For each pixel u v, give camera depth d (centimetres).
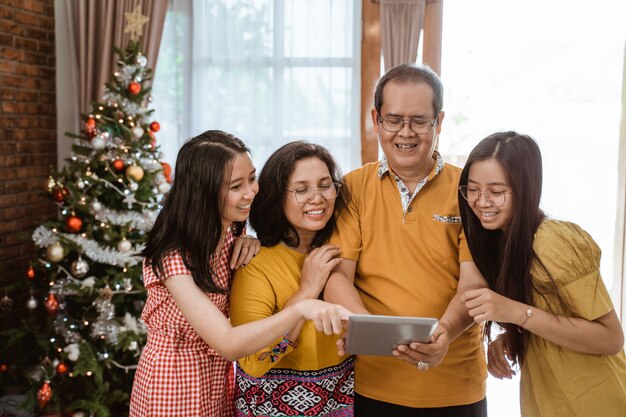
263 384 165
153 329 166
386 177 180
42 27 428
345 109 425
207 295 160
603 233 512
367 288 178
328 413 167
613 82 528
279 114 430
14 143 399
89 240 321
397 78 167
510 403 377
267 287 165
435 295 172
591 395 153
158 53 426
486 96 552
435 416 174
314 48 424
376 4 418
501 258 160
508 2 502
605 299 151
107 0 423
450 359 174
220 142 156
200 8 431
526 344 162
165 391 160
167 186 347
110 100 351
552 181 547
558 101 544
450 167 183
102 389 315
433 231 174
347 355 173
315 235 178
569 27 498
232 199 154
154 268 154
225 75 432
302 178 164
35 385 321
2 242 388
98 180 323
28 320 335
